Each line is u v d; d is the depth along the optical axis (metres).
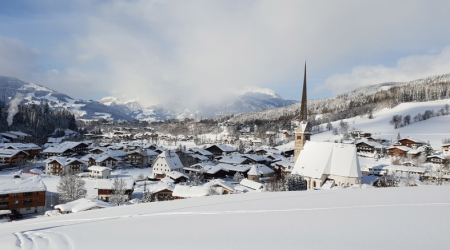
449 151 116.88
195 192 60.78
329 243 10.72
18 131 188.88
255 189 73.69
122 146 167.25
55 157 108.88
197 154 144.88
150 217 19.11
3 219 53.06
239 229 13.68
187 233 13.55
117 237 13.66
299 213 16.50
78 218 22.05
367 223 13.34
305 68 90.62
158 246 11.60
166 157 105.38
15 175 78.44
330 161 71.19
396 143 141.50
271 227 13.68
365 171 93.62
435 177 79.31
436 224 12.69
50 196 72.62
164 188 66.50
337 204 18.66
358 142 145.62
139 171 119.56
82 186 70.44
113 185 69.88
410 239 10.73
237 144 199.75
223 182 70.44
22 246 13.20
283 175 95.56
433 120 192.50
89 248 12.09
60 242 13.48
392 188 25.00
